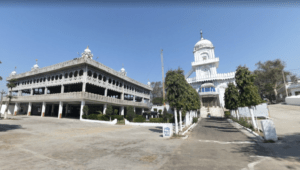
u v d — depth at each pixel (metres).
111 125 21.00
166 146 8.49
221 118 38.28
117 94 43.62
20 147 7.56
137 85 43.28
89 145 8.58
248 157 6.23
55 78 30.89
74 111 38.72
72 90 37.75
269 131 9.39
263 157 6.19
